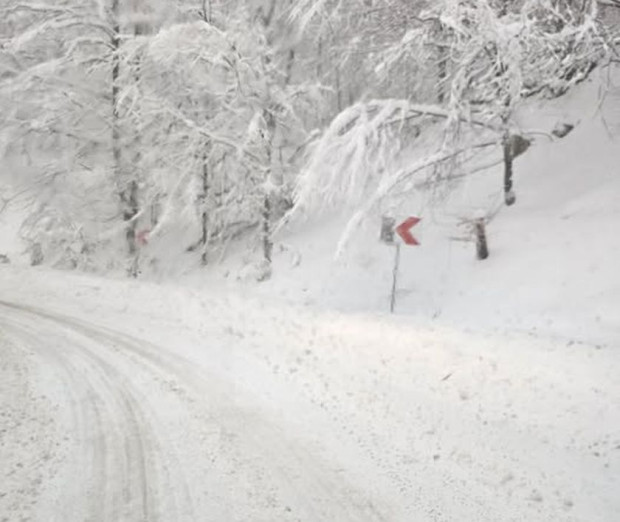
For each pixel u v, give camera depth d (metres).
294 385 7.50
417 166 14.46
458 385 7.44
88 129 23.34
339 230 19.75
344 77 20.39
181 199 21.59
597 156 15.91
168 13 21.88
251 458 5.56
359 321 10.93
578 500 5.00
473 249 15.27
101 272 23.86
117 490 4.93
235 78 18.97
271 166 19.31
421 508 4.82
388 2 15.80
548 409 6.68
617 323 10.32
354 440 6.00
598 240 12.96
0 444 5.62
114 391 7.21
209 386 7.44
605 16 14.74
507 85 13.84
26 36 21.45
